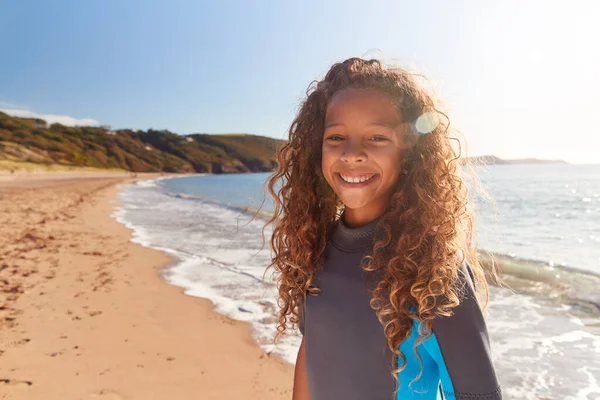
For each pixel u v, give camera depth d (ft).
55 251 28.32
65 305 17.44
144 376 11.78
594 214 53.52
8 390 10.82
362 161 3.97
